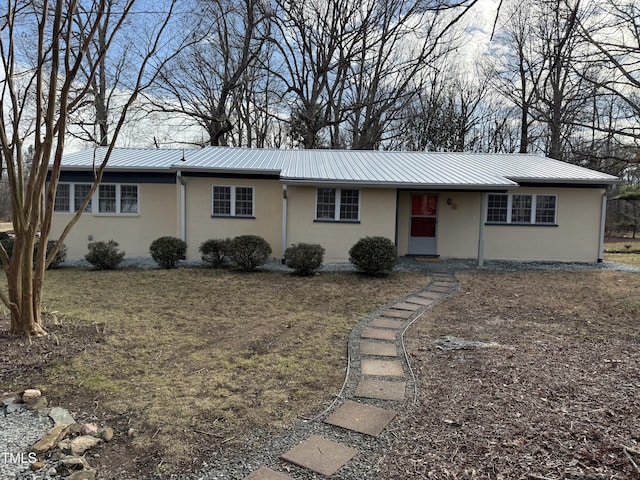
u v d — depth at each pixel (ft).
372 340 18.47
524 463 9.05
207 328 20.03
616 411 11.42
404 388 13.28
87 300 25.04
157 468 9.10
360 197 40.01
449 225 45.06
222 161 43.70
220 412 11.59
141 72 24.32
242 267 36.35
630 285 31.81
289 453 9.59
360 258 34.06
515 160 50.67
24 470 9.03
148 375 14.17
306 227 40.09
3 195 100.12
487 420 11.03
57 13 15.79
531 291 29.66
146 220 43.52
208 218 41.93
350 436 10.36
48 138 16.71
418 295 28.22
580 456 9.25
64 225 42.68
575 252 44.06
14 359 14.96
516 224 44.09
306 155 50.24
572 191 43.52
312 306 24.95
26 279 16.93
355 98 87.56
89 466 9.18
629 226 78.18
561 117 37.17
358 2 73.56
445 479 8.55
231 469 9.03
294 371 14.73
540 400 12.19
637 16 23.80
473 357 16.11
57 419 11.06
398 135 87.40
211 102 81.35
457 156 52.70
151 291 28.12
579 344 17.89
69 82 16.67
